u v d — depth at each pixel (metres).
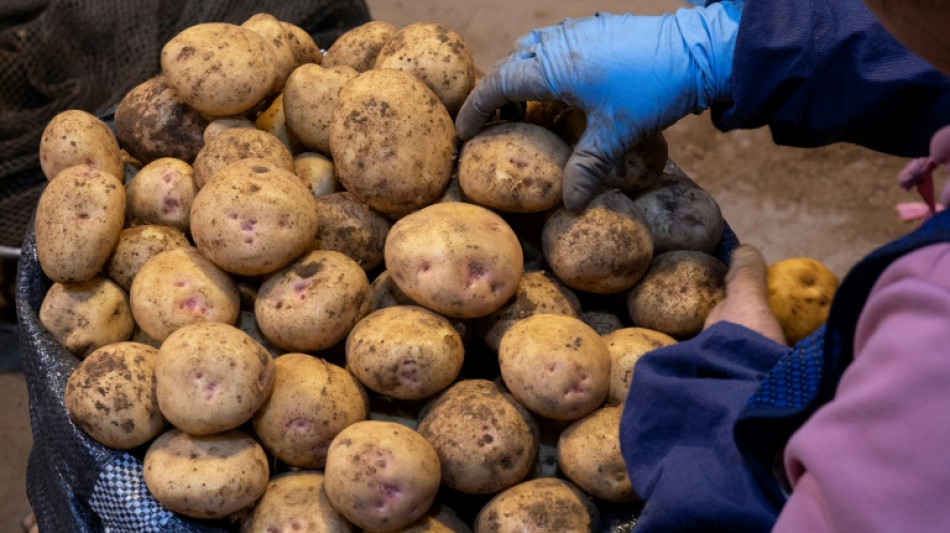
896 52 1.06
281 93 1.42
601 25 1.14
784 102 1.12
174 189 1.26
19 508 1.95
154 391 1.06
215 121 1.32
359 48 1.42
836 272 2.35
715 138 2.66
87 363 1.07
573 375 1.04
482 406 1.07
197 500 0.99
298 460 1.09
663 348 0.83
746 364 0.79
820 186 2.55
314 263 1.16
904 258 0.49
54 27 2.08
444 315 1.15
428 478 1.00
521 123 1.21
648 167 1.23
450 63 1.28
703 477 0.71
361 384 1.14
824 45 1.06
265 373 1.04
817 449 0.49
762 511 0.67
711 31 1.12
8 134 1.99
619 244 1.15
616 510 1.08
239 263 1.12
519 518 1.01
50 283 1.28
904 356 0.46
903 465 0.45
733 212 2.50
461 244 1.10
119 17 2.09
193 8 2.10
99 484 1.05
